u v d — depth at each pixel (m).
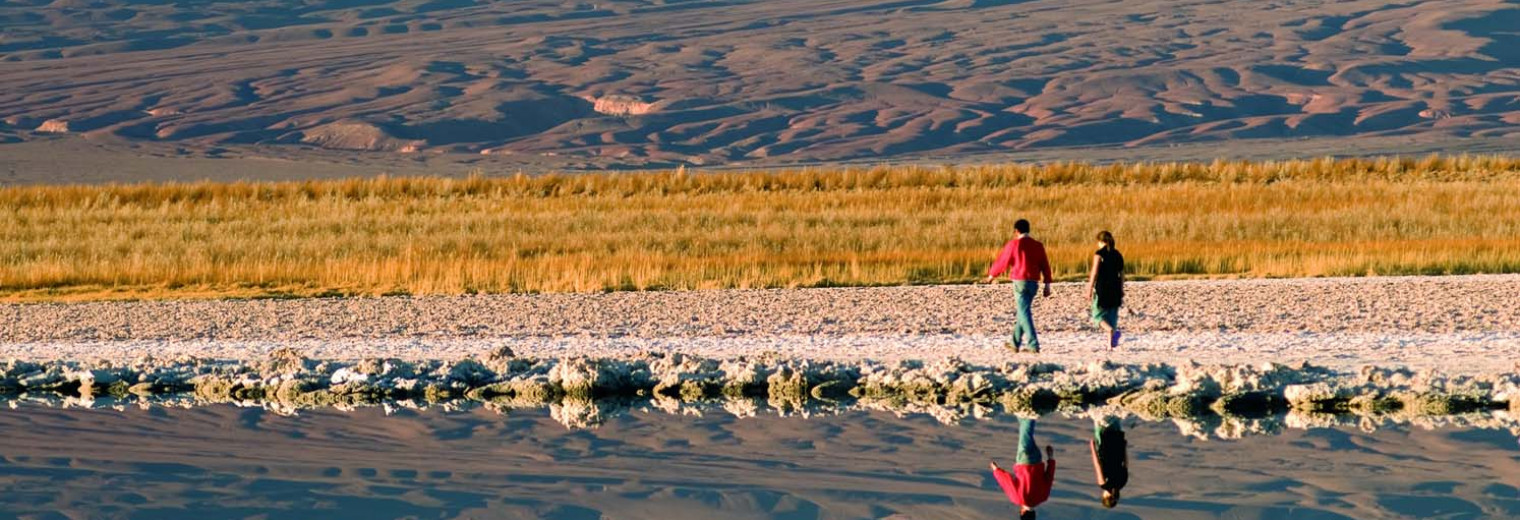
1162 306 29.16
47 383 21.36
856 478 13.99
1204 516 12.45
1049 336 24.73
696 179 66.88
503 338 26.28
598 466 14.68
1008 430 16.81
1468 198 54.69
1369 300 29.34
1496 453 15.07
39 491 13.59
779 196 61.16
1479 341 22.69
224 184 66.25
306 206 60.38
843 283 35.91
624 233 49.00
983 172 67.00
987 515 12.57
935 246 44.38
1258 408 18.31
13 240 50.03
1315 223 48.16
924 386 19.58
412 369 20.92
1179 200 56.81
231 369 21.47
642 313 29.77
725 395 19.95
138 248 45.53
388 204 61.28
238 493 13.45
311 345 25.62
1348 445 15.62
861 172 67.50
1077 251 40.72
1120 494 13.30
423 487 13.71
